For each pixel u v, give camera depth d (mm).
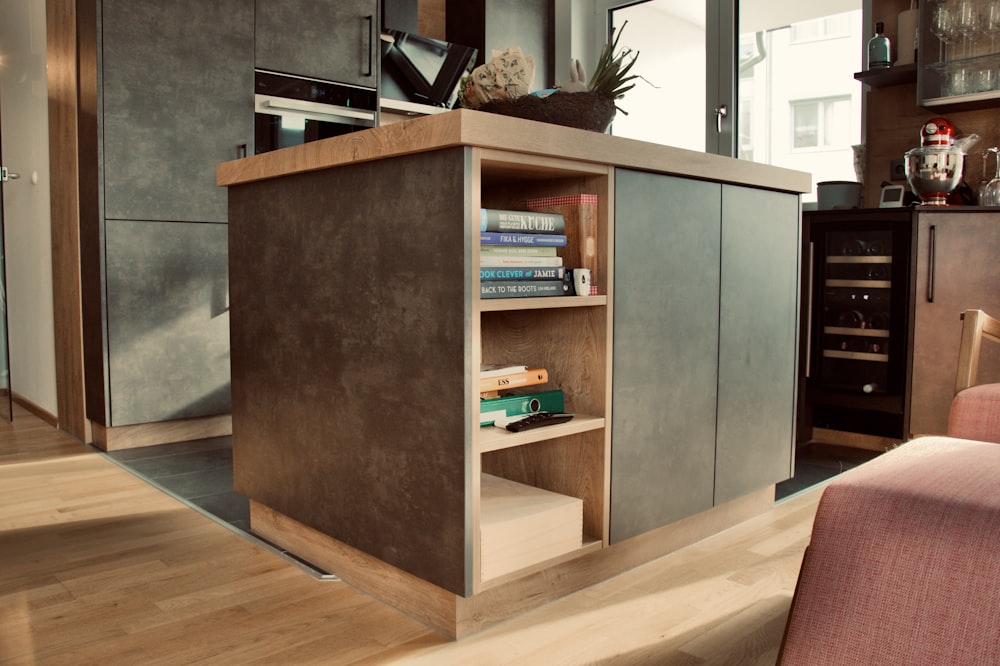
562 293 1708
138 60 3209
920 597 897
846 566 951
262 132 3617
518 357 1949
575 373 1833
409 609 1669
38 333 3910
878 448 3348
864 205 3729
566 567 1772
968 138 3191
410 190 1544
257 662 1477
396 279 1588
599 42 5047
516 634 1585
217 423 3559
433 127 1455
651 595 1774
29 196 3930
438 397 1510
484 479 1934
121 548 2090
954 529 908
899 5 3584
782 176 2250
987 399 1688
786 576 1887
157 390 3326
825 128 4012
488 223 1575
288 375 1912
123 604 1734
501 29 4777
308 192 1808
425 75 4375
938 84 3289
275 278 1934
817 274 3371
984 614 860
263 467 2039
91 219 3217
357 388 1700
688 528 2098
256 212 1988
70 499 2551
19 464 3016
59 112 3486
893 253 3158
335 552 1876
